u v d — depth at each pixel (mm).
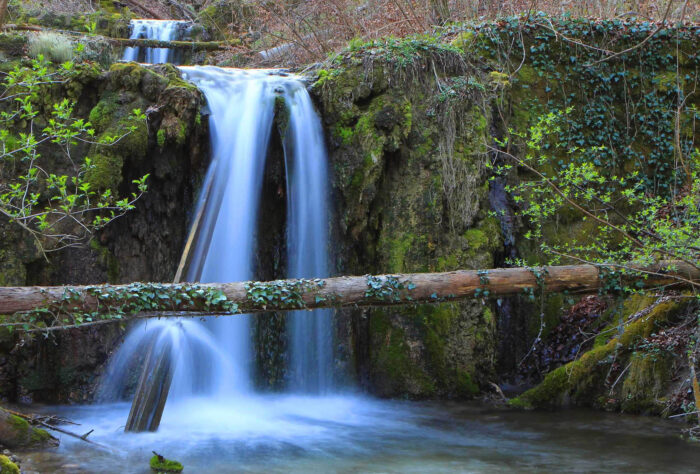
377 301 6699
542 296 7090
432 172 10398
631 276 7125
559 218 11203
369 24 15625
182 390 9555
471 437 7613
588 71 11914
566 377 9164
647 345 8453
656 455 6711
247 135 10641
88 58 11086
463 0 14836
